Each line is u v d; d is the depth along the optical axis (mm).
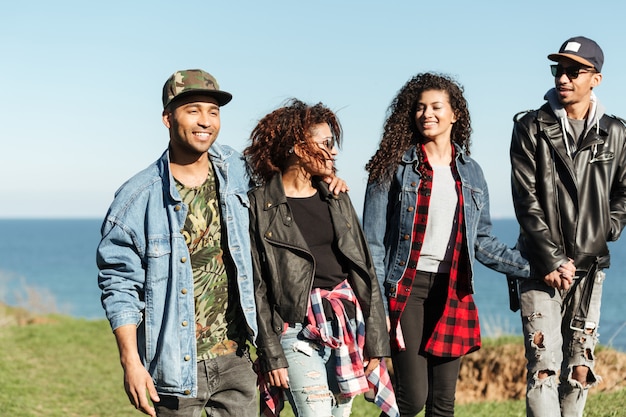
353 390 4098
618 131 4895
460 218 4695
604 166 4855
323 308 4113
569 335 5016
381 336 4254
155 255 3770
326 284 4152
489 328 11516
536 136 4875
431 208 4691
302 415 4059
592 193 4840
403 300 4672
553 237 4816
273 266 4074
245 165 4156
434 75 4785
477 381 9484
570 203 4828
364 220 4816
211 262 3859
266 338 3992
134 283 3783
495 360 9578
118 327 3672
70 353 14148
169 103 3795
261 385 4223
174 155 3867
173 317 3746
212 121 3795
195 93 3758
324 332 4062
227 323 3891
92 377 12195
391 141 4809
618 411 6453
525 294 4914
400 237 4715
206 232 3855
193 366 3762
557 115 4844
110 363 13406
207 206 3881
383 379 4387
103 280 3775
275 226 4105
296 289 4055
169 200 3814
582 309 4934
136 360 3631
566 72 4781
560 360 4844
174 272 3764
